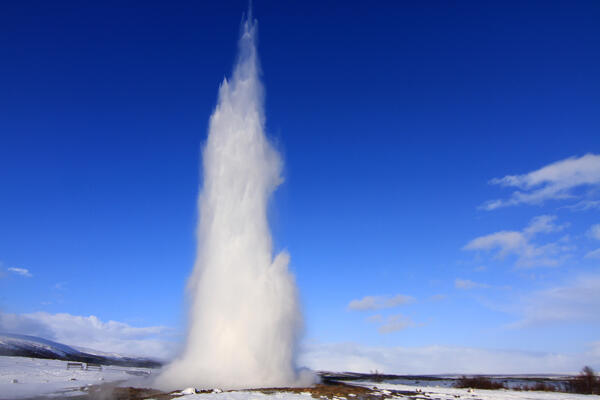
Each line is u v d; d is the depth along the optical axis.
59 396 35.06
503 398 52.75
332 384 48.59
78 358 163.38
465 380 93.81
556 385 99.00
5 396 35.31
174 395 33.66
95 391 36.84
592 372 81.38
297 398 33.62
